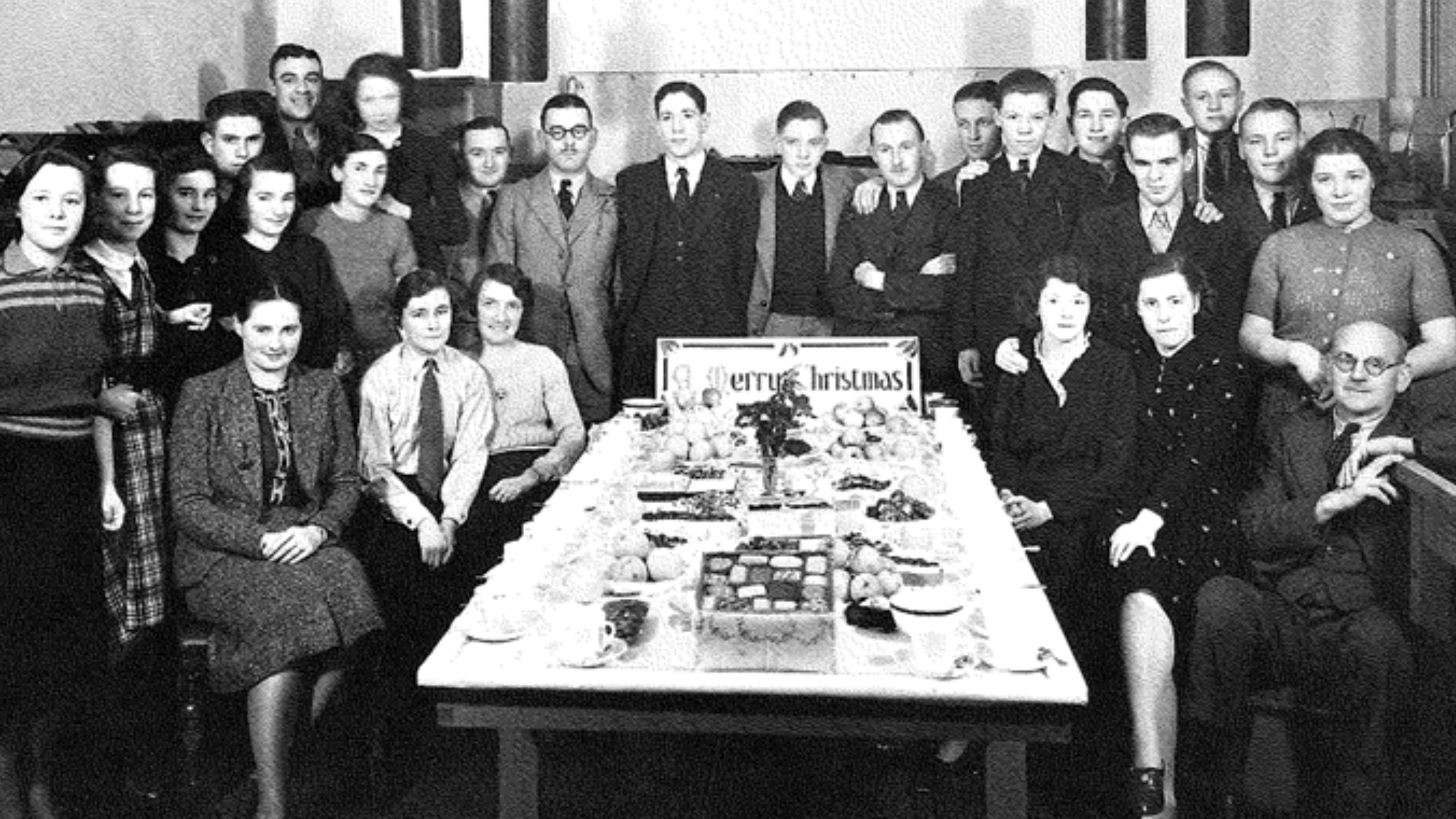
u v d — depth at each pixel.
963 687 2.53
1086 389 4.32
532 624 2.87
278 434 4.08
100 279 3.89
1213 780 3.66
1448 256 4.61
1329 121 6.40
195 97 6.31
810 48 7.34
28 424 3.75
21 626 3.76
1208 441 4.12
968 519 3.64
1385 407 3.87
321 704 3.82
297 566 3.83
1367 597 3.69
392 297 5.20
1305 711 3.58
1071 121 5.59
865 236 5.66
